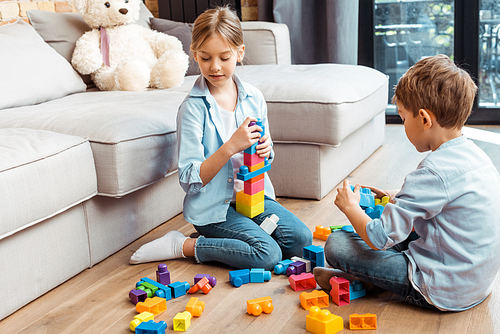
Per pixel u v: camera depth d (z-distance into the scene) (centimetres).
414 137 105
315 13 306
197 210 134
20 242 114
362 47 317
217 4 314
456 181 96
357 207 109
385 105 245
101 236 139
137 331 100
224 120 135
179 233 141
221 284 124
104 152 131
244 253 127
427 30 310
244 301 115
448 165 97
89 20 220
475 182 97
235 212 137
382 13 315
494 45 292
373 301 112
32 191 112
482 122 294
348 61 297
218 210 134
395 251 117
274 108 180
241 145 123
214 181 133
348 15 290
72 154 124
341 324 100
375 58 323
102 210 139
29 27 205
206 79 133
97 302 117
